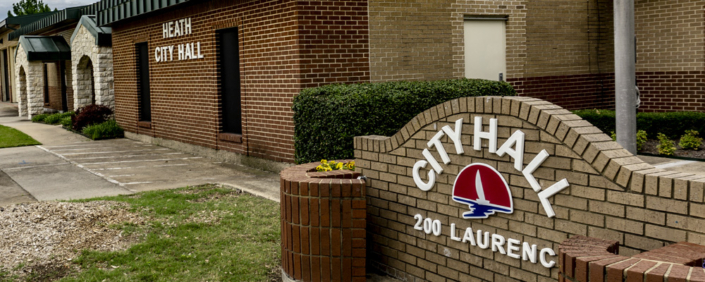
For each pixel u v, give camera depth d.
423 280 5.35
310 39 10.88
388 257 5.74
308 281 5.50
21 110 28.38
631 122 7.32
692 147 11.22
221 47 13.61
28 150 16.03
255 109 12.35
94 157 14.54
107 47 20.06
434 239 5.20
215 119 13.86
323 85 11.05
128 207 8.50
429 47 12.30
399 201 5.54
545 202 4.17
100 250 6.82
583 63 14.54
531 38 13.70
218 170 12.29
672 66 13.73
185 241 7.11
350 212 5.36
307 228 5.45
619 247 3.74
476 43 13.05
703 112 12.68
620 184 3.70
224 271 6.22
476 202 4.73
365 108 9.12
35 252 6.68
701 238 3.29
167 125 16.28
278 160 11.80
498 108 4.47
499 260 4.61
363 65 11.48
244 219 7.99
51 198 9.67
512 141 4.36
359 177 5.94
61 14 25.02
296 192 5.47
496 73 13.38
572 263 3.24
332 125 9.22
